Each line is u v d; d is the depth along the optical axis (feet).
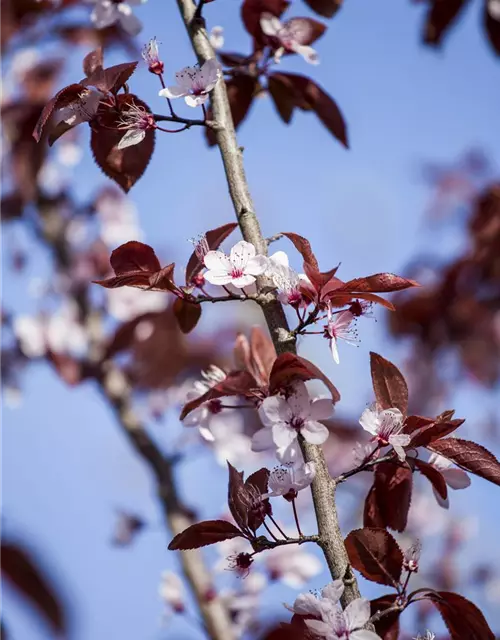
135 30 3.29
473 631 2.95
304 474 2.86
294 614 2.86
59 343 4.74
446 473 3.00
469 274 4.65
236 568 2.97
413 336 4.83
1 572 1.93
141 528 4.20
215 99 3.12
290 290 2.93
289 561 3.68
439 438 2.94
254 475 2.93
